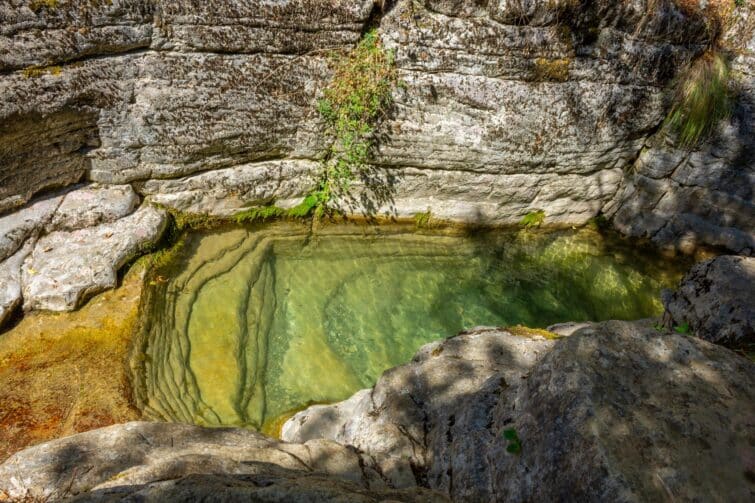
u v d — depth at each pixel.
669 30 5.72
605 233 7.18
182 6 4.61
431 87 5.59
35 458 2.98
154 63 4.84
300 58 5.23
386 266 6.37
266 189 5.98
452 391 3.65
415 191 6.42
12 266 4.67
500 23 5.35
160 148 5.28
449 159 6.12
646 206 6.98
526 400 2.65
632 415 2.24
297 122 5.61
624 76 5.95
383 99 5.58
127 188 5.41
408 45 5.34
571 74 5.79
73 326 4.54
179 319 4.94
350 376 5.21
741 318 3.57
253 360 4.95
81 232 5.10
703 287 3.87
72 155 5.04
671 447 2.14
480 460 2.85
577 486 2.15
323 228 6.36
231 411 4.46
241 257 5.79
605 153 6.54
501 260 6.80
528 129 6.02
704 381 2.39
